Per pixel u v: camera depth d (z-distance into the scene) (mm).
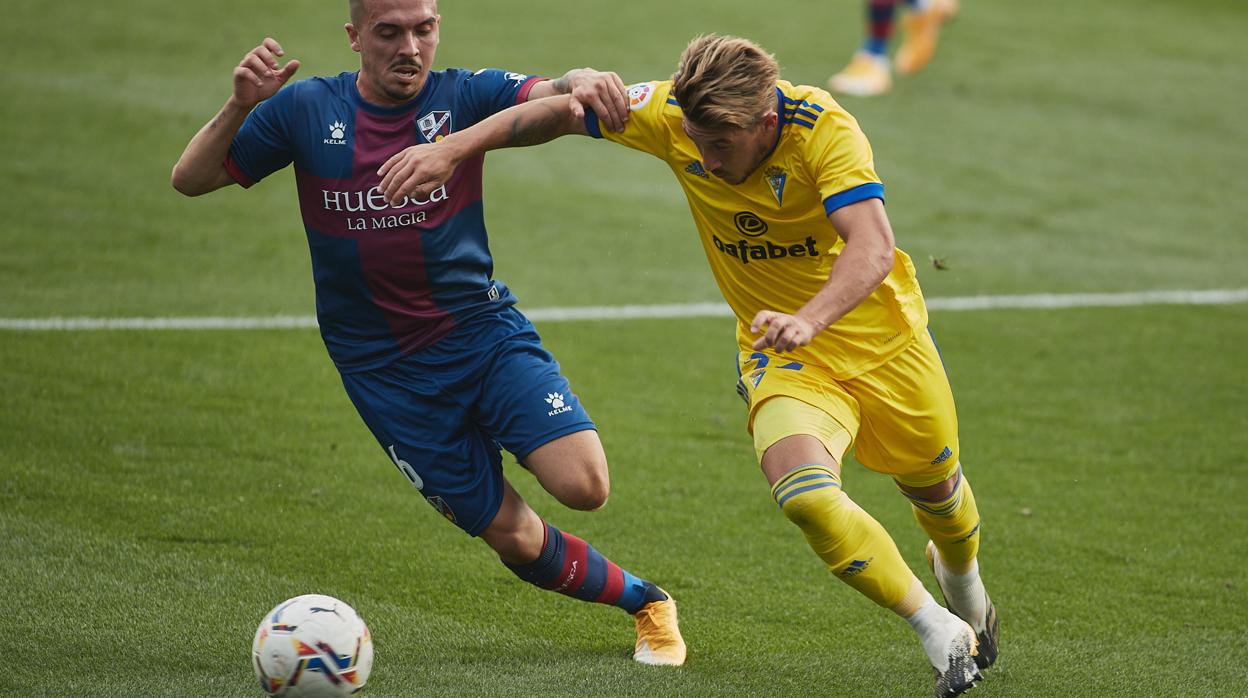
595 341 26516
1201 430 22953
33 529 16891
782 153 12516
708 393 24188
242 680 13125
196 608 14977
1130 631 15508
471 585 16234
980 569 17328
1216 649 14984
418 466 13766
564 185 37000
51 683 12859
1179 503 19781
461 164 13453
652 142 13141
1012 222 35656
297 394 22938
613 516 18688
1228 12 62062
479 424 13891
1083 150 42188
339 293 13711
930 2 49031
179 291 27781
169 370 23531
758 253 13305
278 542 17141
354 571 16438
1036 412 23688
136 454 19812
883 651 14758
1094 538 18422
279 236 31781
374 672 13547
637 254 32094
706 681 13586
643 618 14406
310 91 13383
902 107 45250
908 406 13406
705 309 28906
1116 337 27984
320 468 19859
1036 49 53750
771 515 18984
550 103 12914
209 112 39156
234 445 20500
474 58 44656
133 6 48750
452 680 13359
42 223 30875
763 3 55844
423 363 13742
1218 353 27156
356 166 13250
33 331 24875
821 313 11391
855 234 11828
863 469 21188
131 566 16031
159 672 13289
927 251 33125
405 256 13375
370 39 12875
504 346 13750
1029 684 13945
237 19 48000
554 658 14164
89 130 37219
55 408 21359
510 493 13953
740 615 15695
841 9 56156
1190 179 40062
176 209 32750
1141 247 34312
